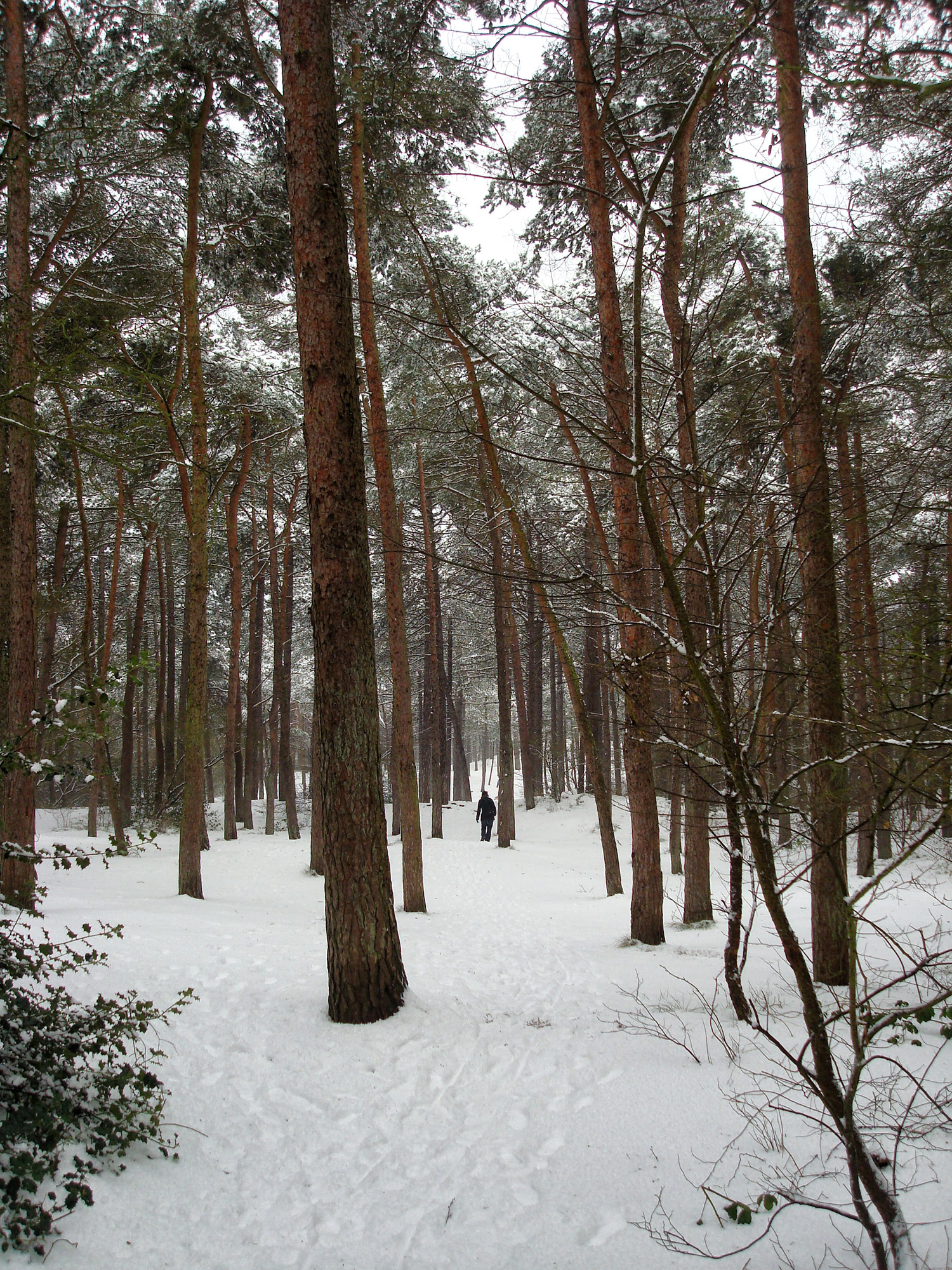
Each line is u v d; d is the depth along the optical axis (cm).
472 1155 384
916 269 583
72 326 533
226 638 3222
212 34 1051
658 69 911
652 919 873
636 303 277
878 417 635
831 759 269
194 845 1261
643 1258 283
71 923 821
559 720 3356
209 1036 507
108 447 607
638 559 812
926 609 356
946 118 520
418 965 758
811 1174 319
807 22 667
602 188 870
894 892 895
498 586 688
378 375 1197
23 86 899
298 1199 346
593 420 399
